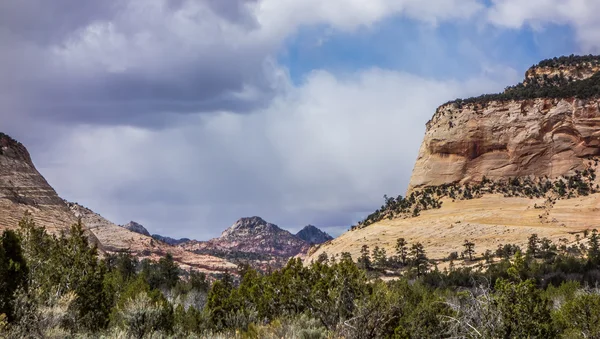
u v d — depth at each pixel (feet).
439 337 73.67
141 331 83.20
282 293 110.42
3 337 60.59
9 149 381.81
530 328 61.00
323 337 64.44
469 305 63.46
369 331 67.15
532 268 254.06
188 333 91.15
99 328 88.02
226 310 121.29
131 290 130.00
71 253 101.91
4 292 69.72
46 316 72.18
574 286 144.97
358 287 89.04
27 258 101.60
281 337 64.23
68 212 364.17
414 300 112.98
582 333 77.87
